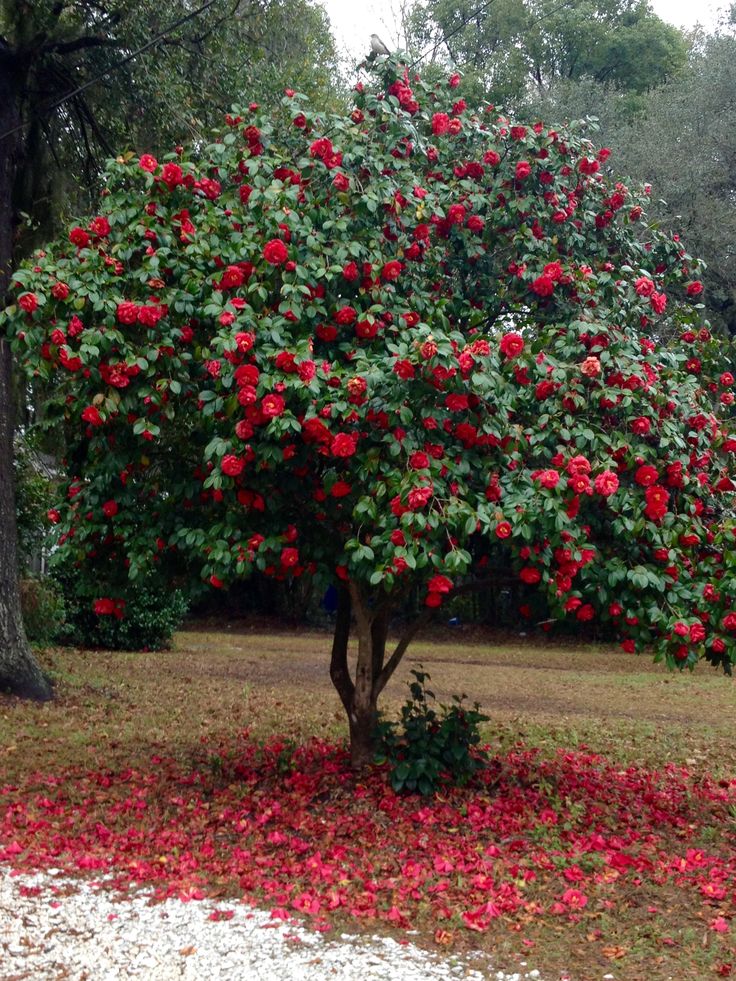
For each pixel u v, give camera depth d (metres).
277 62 12.62
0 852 5.46
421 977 4.00
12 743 8.35
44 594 13.37
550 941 4.45
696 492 5.96
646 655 18.39
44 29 10.10
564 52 25.34
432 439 5.35
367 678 6.94
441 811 6.31
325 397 5.08
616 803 6.91
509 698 12.40
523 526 4.99
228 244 5.87
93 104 11.44
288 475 5.60
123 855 5.50
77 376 5.70
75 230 5.82
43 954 4.15
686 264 7.59
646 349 6.20
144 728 9.34
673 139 18.20
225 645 18.08
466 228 6.75
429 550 5.03
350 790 6.68
